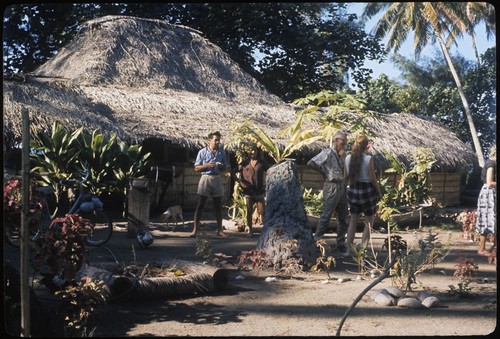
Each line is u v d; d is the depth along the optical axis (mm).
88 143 13273
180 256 8594
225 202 15727
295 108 19391
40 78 15297
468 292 6520
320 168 9203
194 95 17734
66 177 12164
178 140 14727
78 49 18406
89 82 16703
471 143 28797
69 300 4996
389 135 18453
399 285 6883
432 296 6160
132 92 16547
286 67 25578
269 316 5547
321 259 7438
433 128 20531
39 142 12703
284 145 15953
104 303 5758
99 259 8188
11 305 4754
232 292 6457
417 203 14711
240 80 19578
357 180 8672
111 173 13188
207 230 11773
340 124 13781
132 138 14195
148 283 5980
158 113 15781
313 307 5902
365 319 5504
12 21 22281
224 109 17062
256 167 11016
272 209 8023
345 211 9375
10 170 12234
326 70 26266
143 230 10336
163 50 18719
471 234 11055
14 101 13148
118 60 17750
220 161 10789
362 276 7426
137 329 5066
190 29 20391
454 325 5336
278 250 7676
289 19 25266
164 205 14992
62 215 11688
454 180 19625
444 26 28391
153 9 24391
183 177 15297
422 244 7172
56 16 23125
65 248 5023
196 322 5316
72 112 13914
